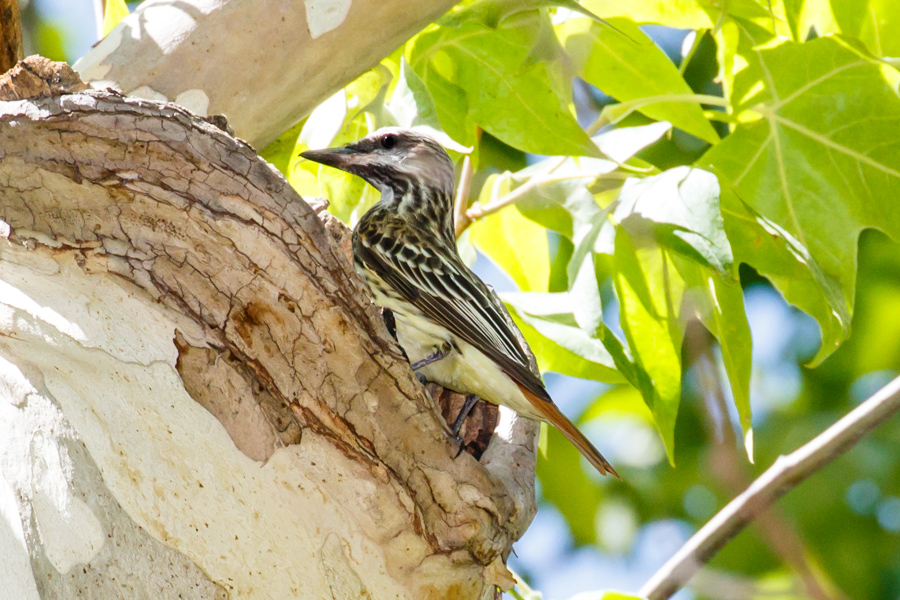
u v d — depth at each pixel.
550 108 9.70
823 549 14.70
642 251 9.70
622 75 10.71
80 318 6.46
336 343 6.88
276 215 6.73
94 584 6.16
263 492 6.64
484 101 9.73
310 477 6.79
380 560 6.87
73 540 6.20
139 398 6.48
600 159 10.43
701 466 15.09
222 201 6.63
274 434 6.75
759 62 10.65
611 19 10.51
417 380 7.07
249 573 6.50
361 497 6.84
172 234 6.62
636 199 9.27
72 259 6.50
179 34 7.96
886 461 14.80
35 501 6.23
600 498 15.23
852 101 10.51
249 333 6.79
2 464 6.29
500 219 11.78
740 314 9.70
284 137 11.06
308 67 8.20
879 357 15.34
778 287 10.55
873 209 10.53
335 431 6.88
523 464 8.23
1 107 6.31
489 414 9.62
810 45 10.51
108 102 6.43
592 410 15.71
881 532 14.67
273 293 6.77
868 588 14.58
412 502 6.96
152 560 6.30
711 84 14.43
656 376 9.95
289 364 6.85
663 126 10.77
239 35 8.02
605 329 9.76
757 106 10.70
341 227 10.20
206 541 6.43
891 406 9.86
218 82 8.02
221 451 6.58
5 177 6.36
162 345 6.59
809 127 10.62
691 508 15.45
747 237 10.10
